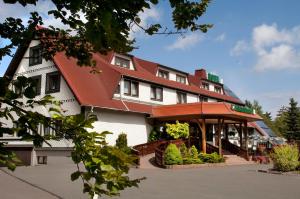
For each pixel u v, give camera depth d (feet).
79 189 43.24
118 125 94.38
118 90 98.07
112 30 6.91
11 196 38.45
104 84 97.19
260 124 189.26
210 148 104.73
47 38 10.12
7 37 9.16
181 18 9.84
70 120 7.60
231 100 149.59
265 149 118.73
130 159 7.28
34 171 61.77
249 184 52.70
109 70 99.40
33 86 7.21
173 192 43.62
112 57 105.19
